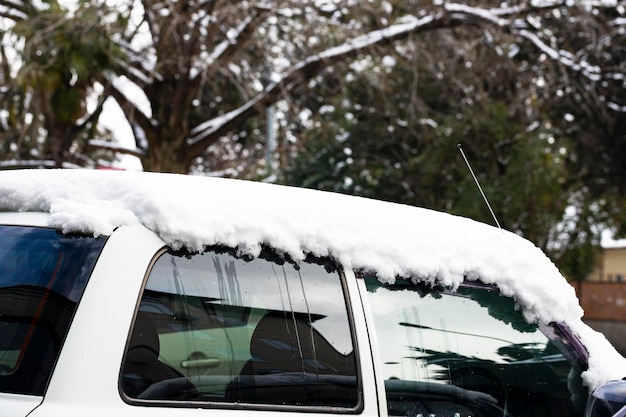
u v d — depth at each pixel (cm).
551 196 2059
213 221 269
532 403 330
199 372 256
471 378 317
